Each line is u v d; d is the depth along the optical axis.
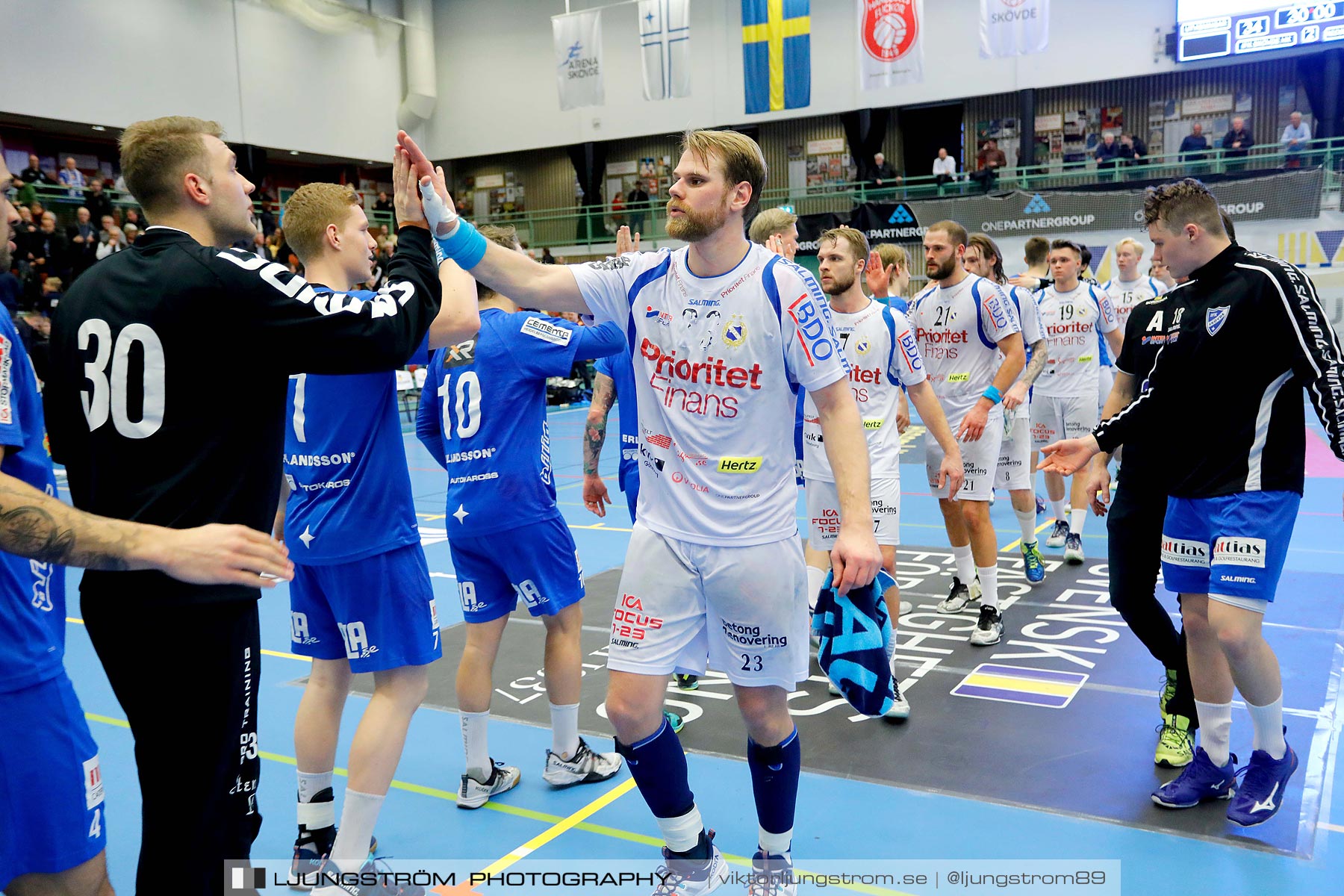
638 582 2.48
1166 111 20.70
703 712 4.19
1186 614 3.16
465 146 25.41
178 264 1.85
